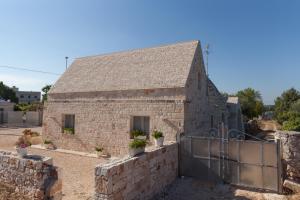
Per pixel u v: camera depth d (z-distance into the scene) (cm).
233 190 1009
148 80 1534
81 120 1756
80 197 878
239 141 1064
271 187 988
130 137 1537
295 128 1605
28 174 758
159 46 1817
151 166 919
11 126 3550
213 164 1121
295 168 998
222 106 2370
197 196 944
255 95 5744
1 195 812
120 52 1997
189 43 1698
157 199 912
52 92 1914
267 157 1002
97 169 681
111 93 1628
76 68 2081
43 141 1952
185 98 1367
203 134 1711
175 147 1170
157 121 1434
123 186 736
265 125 4184
